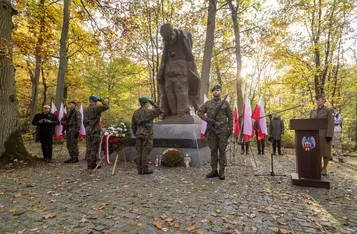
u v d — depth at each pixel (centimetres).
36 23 1113
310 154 474
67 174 552
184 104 781
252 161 802
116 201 364
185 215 311
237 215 312
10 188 429
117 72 1975
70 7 1404
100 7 1118
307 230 271
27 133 1620
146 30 1764
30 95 2169
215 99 547
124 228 273
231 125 523
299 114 1535
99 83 2031
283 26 1523
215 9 1241
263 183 485
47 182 477
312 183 459
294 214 318
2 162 649
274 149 994
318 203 364
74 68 1889
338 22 1361
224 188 442
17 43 974
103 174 555
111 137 594
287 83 1599
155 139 730
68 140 724
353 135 1739
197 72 838
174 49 802
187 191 419
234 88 2642
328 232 267
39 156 891
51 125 743
